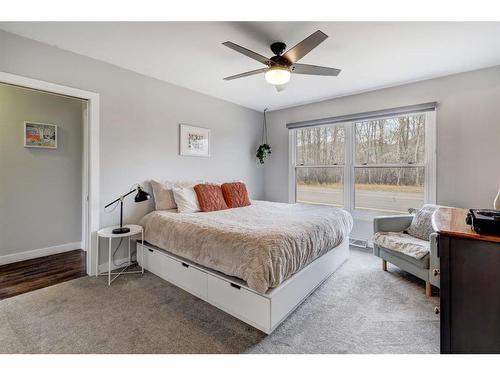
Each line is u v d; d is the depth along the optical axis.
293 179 4.62
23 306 2.07
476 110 2.89
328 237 2.45
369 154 3.79
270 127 4.89
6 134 3.02
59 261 3.13
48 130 3.34
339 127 4.07
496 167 2.80
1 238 3.01
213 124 4.00
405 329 1.81
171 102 3.40
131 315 1.96
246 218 2.63
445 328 1.22
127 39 2.27
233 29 2.10
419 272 2.35
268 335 1.74
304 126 4.35
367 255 3.39
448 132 3.08
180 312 2.01
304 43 1.83
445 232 1.22
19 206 3.13
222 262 1.95
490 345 1.12
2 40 2.11
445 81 3.08
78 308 2.05
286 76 2.14
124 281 2.56
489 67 2.81
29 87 2.25
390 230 2.92
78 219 3.65
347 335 1.74
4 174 3.01
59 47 2.41
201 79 3.26
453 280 1.20
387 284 2.52
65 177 3.51
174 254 2.48
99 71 2.69
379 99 3.59
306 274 2.18
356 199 3.93
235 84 3.44
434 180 3.19
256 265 1.72
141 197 2.65
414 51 2.46
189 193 3.15
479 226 1.15
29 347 1.59
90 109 2.64
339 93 3.80
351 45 2.34
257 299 1.76
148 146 3.16
